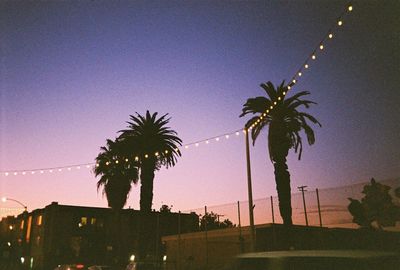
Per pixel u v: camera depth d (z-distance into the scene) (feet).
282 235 78.43
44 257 177.68
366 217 86.89
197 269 95.55
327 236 79.77
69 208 188.75
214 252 91.40
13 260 221.66
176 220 172.65
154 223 119.75
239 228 83.71
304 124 100.73
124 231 181.27
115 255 175.73
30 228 207.00
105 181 153.58
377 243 82.17
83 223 189.47
